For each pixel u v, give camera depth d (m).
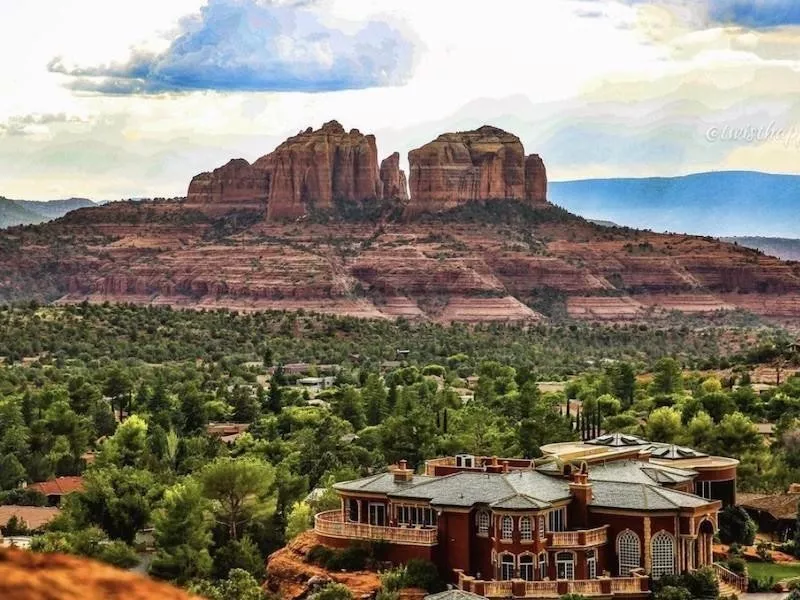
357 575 109.31
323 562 112.44
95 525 141.25
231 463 135.50
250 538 131.00
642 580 104.81
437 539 108.56
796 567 123.44
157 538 127.06
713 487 132.00
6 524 149.62
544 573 105.19
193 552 122.12
